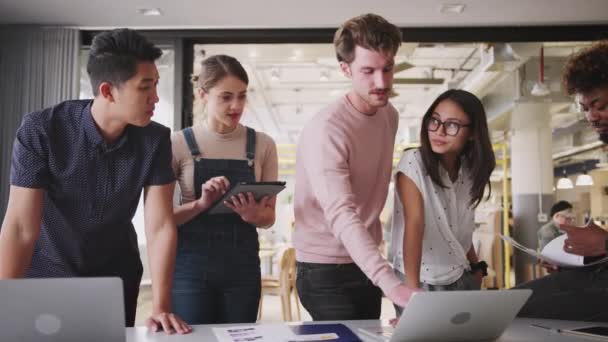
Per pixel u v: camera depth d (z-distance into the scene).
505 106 6.92
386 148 1.93
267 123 12.34
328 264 1.83
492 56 5.99
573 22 4.45
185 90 4.60
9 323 1.10
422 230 1.78
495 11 4.23
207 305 2.11
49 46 4.50
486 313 1.29
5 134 4.45
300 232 1.89
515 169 8.48
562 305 1.75
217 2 4.05
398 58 7.68
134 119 1.57
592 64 1.72
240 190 2.00
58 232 1.72
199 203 2.09
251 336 1.36
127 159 1.69
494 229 7.38
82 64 4.63
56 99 4.46
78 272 1.78
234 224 2.20
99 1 4.04
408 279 1.73
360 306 1.88
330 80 8.92
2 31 4.51
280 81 8.97
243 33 4.60
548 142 8.33
